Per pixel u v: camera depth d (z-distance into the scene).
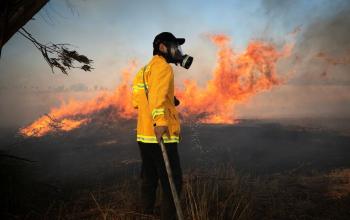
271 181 4.95
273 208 3.89
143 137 3.36
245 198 3.96
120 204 3.94
